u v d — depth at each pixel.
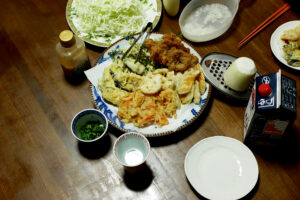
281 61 0.64
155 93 0.59
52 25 0.72
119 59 0.63
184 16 0.69
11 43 0.69
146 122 0.57
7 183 0.54
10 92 0.63
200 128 0.59
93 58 0.67
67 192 0.54
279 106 0.46
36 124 0.60
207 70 0.62
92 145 0.56
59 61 0.65
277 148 0.56
